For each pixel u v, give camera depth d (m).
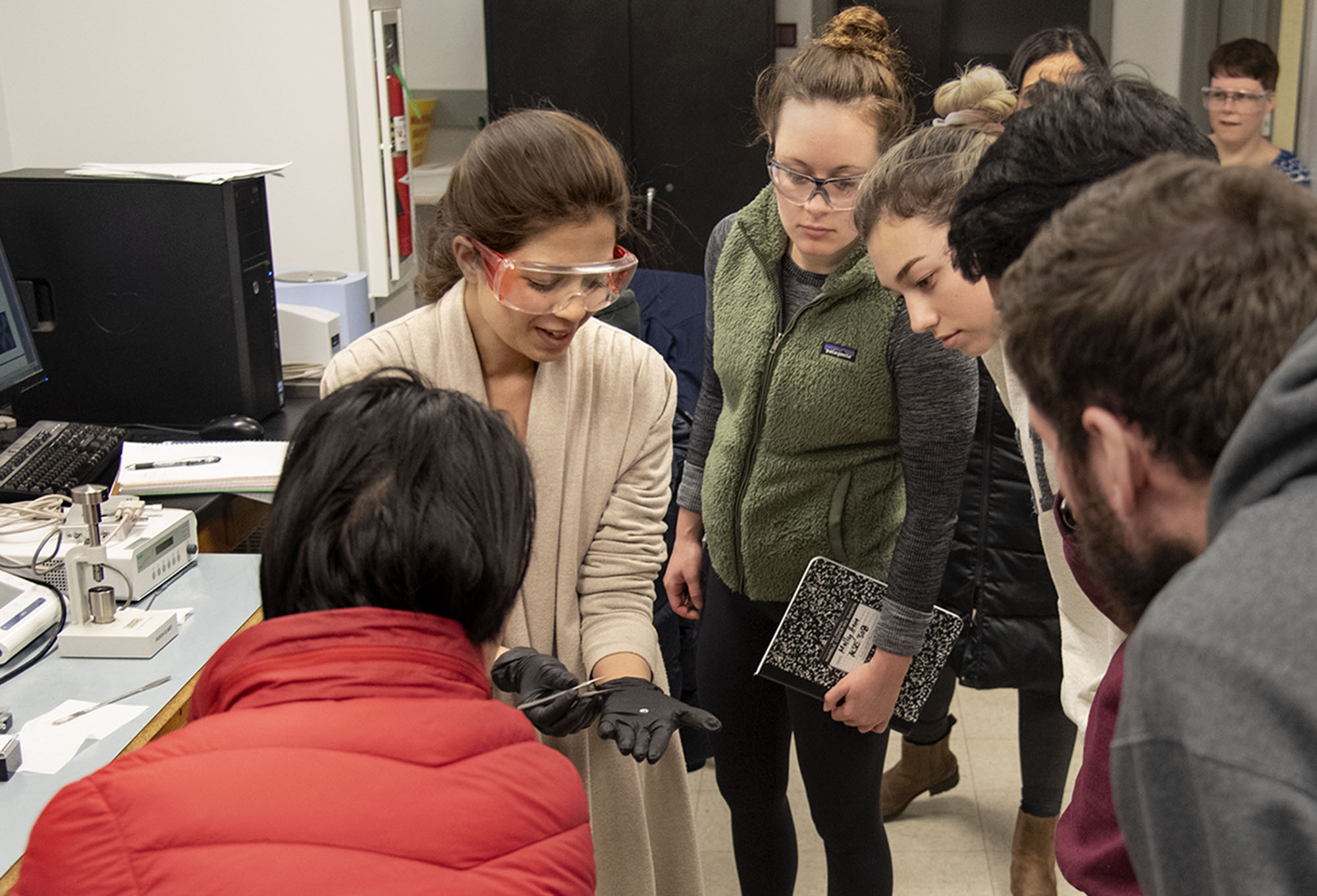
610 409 1.51
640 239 1.51
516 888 0.74
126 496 1.94
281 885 0.69
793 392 1.68
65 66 3.49
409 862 0.72
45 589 1.73
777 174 1.61
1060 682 2.14
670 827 1.65
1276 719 0.50
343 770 0.73
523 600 1.46
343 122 3.51
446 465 0.82
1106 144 0.89
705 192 4.90
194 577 1.91
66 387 2.64
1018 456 2.04
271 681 0.77
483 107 5.80
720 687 1.93
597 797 1.53
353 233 3.60
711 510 1.83
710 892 2.39
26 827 1.28
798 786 2.78
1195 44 4.90
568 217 1.30
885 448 1.72
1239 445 0.55
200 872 0.69
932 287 1.32
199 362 2.61
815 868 2.46
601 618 1.52
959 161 1.28
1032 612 2.11
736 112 4.79
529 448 1.45
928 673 1.75
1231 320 0.57
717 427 1.88
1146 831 0.57
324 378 1.46
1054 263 0.63
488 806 0.76
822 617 1.72
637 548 1.54
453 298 1.45
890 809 2.60
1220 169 0.62
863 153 1.56
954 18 5.46
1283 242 0.58
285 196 3.58
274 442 2.40
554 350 1.39
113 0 3.44
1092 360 0.61
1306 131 3.73
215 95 3.50
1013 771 2.80
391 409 0.85
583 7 4.76
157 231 2.54
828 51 1.60
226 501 2.25
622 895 1.56
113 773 0.74
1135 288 0.59
